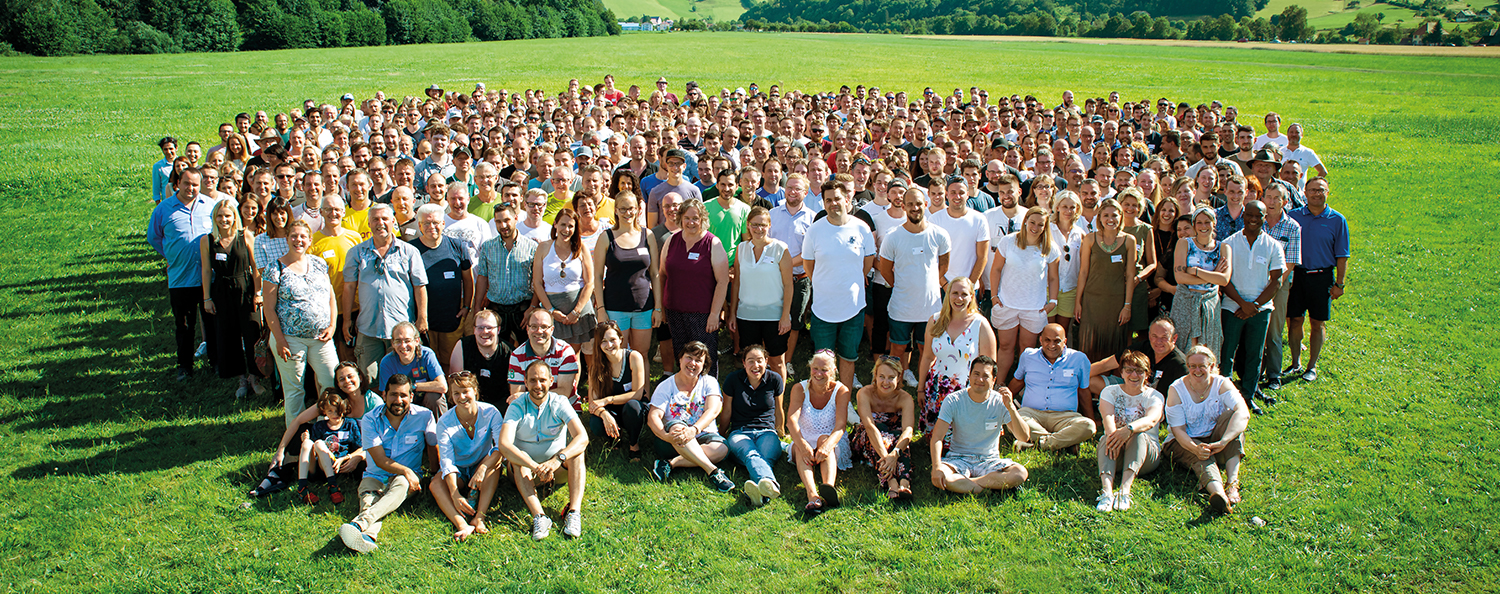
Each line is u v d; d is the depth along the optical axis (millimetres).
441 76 45188
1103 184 9586
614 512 5926
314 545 5504
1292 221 7461
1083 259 7395
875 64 57781
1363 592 5008
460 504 5754
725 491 6191
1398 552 5352
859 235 7344
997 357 7688
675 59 60062
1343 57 70938
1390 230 14414
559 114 15859
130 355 8680
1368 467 6371
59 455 6594
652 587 5133
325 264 6707
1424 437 6840
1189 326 7148
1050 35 134125
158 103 32844
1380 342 9000
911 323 7543
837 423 6387
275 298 6430
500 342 6844
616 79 45156
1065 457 6598
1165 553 5379
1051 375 6906
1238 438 6156
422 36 88250
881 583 5164
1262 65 60750
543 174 9258
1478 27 99625
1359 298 10562
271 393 7746
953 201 7711
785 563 5355
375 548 5438
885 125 13391
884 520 5816
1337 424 7078
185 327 7984
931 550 5461
